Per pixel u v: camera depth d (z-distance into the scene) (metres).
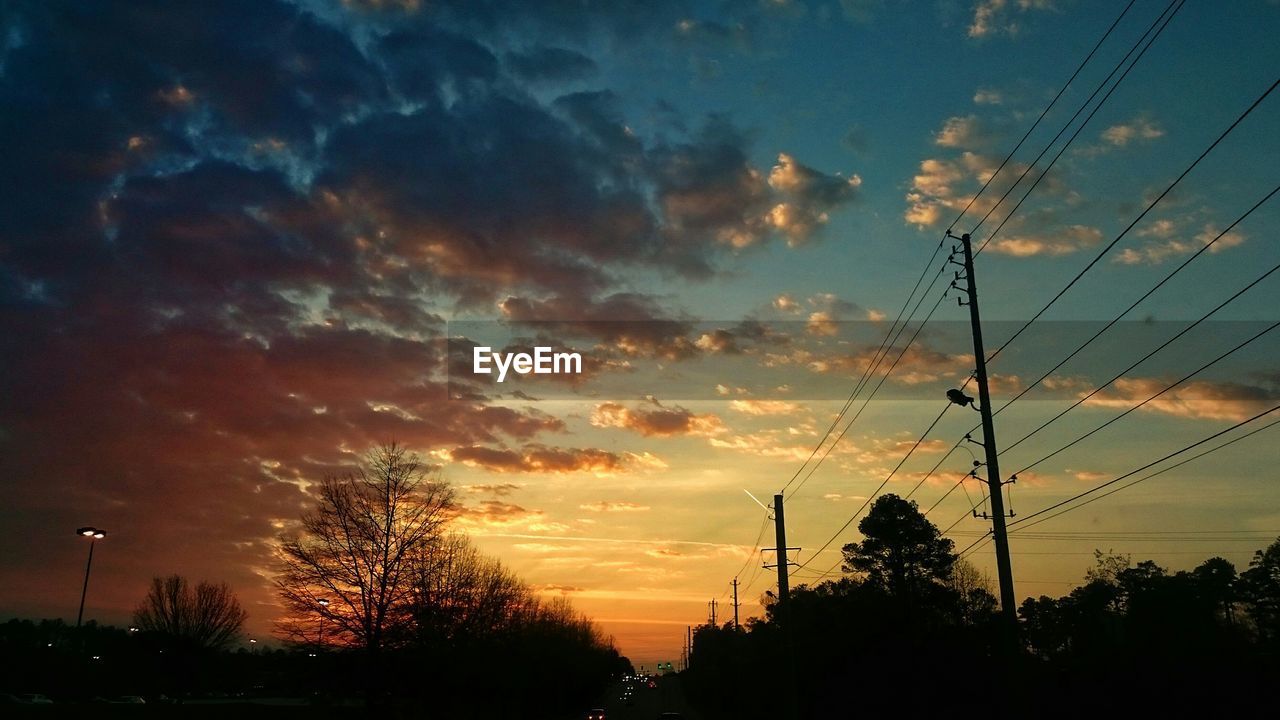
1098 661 33.69
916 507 65.31
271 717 40.03
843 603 62.00
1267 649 32.84
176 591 84.75
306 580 38.41
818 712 54.91
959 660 46.06
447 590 42.38
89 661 87.31
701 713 110.31
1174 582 48.59
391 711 39.75
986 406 28.22
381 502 39.84
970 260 29.78
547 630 87.00
